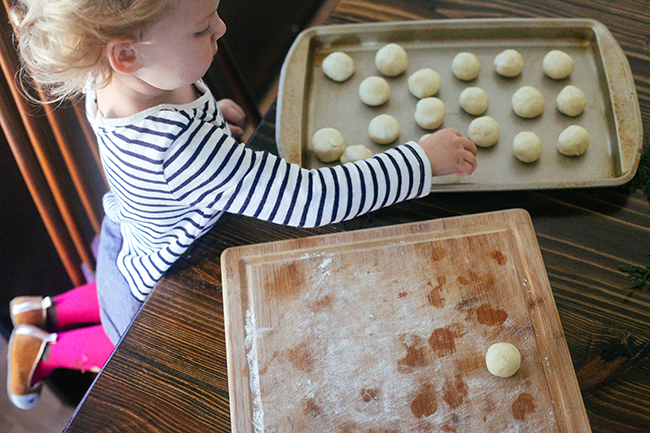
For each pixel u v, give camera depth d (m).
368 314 0.72
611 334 0.73
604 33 0.99
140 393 0.73
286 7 1.50
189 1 0.59
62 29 0.56
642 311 0.74
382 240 0.77
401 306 0.73
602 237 0.81
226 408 0.71
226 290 0.75
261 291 0.75
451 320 0.72
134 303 0.94
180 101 0.79
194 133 0.70
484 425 0.65
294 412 0.67
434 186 0.84
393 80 1.05
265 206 0.75
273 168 0.75
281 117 0.94
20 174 1.11
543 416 0.66
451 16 1.08
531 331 0.70
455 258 0.76
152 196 0.75
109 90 0.73
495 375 0.68
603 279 0.77
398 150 0.80
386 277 0.75
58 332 1.24
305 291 0.74
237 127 1.16
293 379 0.69
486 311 0.72
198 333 0.77
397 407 0.67
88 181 1.23
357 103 1.03
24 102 1.00
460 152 0.82
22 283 1.24
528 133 0.92
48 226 1.23
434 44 1.07
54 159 1.13
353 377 0.69
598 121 0.95
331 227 0.84
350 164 0.79
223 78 1.36
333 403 0.67
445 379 0.68
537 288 0.73
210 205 0.76
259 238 0.83
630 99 0.91
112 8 0.54
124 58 0.62
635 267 0.77
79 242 1.29
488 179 0.91
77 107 1.11
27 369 1.19
